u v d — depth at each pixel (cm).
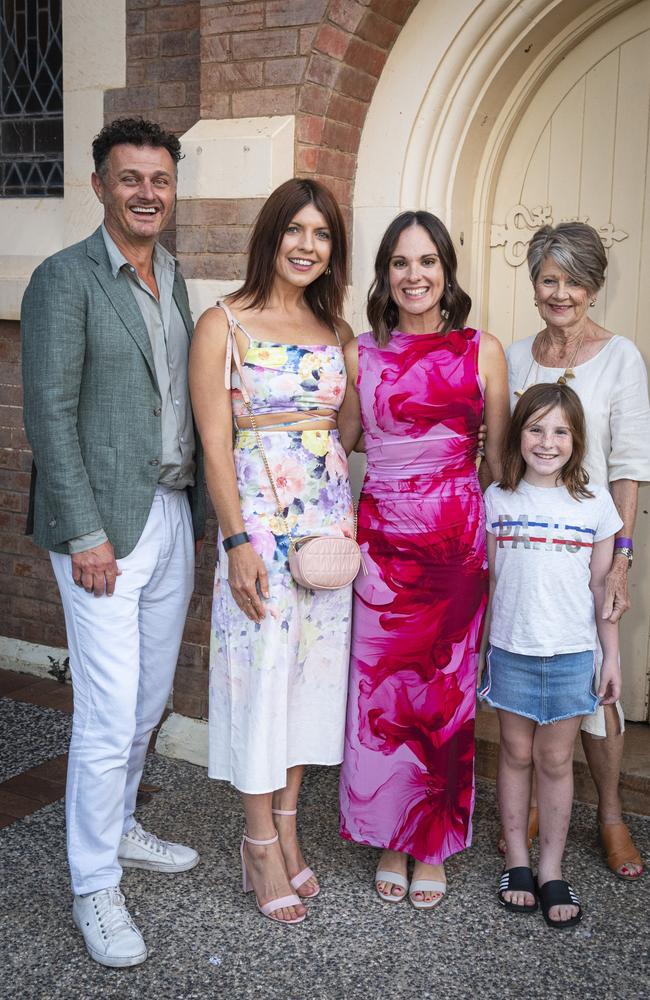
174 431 283
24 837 323
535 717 282
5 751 387
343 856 317
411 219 277
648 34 346
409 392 281
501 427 293
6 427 459
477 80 347
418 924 281
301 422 279
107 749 271
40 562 461
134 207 267
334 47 336
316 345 281
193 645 384
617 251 364
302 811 345
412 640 287
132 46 397
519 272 383
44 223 441
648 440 288
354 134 365
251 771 277
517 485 283
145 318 278
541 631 277
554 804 287
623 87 354
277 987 254
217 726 288
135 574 275
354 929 279
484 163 373
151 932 276
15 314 436
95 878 271
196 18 381
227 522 274
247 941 273
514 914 285
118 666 271
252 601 272
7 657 471
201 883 300
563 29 350
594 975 259
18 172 456
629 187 358
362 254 372
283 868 287
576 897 288
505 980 257
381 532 289
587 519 277
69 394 261
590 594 282
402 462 287
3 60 449
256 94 348
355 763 298
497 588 286
